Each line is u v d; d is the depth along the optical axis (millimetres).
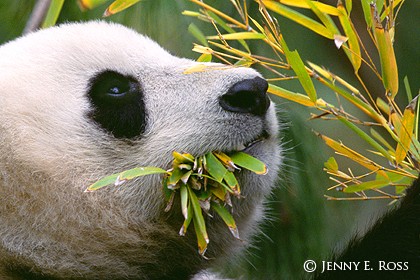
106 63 7672
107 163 7520
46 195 7477
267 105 7250
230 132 7160
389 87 7074
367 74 10586
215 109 7203
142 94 7504
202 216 7000
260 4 7402
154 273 7844
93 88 7633
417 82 10953
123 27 8102
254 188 7395
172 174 6980
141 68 7621
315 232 10195
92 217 7531
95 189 6914
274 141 7473
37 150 7492
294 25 10375
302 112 10188
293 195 10125
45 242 7488
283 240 10219
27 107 7566
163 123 7379
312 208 10164
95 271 7633
